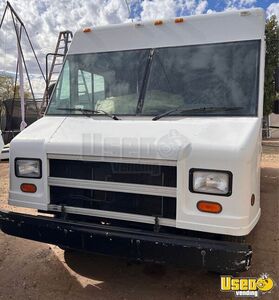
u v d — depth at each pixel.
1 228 3.65
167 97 3.74
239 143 2.90
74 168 3.41
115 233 3.10
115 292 3.61
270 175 8.64
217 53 3.74
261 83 3.50
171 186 3.05
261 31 3.68
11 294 3.58
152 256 2.99
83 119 3.84
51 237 3.38
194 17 3.93
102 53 4.23
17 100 13.59
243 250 2.75
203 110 3.51
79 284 3.77
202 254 2.84
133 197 3.23
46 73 5.07
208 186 2.90
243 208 2.85
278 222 5.49
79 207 3.44
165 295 3.55
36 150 3.49
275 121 17.39
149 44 4.04
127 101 3.88
